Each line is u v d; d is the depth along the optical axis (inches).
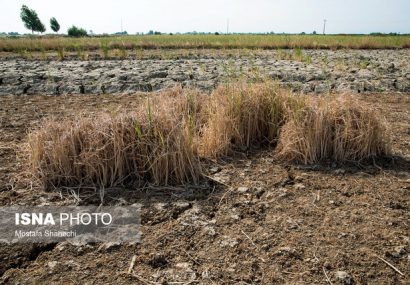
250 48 705.0
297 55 418.9
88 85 250.8
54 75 285.9
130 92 240.1
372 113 124.4
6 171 112.3
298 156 120.3
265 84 148.7
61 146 103.4
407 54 581.3
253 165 118.6
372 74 289.9
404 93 235.3
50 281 66.8
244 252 74.5
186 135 109.0
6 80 271.1
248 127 134.0
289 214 88.4
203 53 573.6
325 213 88.7
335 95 140.5
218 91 161.6
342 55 527.5
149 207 92.3
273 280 66.9
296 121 122.2
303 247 75.5
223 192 100.0
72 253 74.8
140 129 108.4
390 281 66.1
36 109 193.5
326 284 65.5
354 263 70.7
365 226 82.7
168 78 271.6
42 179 102.3
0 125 161.8
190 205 93.5
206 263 71.6
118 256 73.9
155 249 75.9
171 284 66.2
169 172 105.4
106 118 113.7
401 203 93.0
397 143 137.3
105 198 97.3
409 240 77.4
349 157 121.0
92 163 102.8
